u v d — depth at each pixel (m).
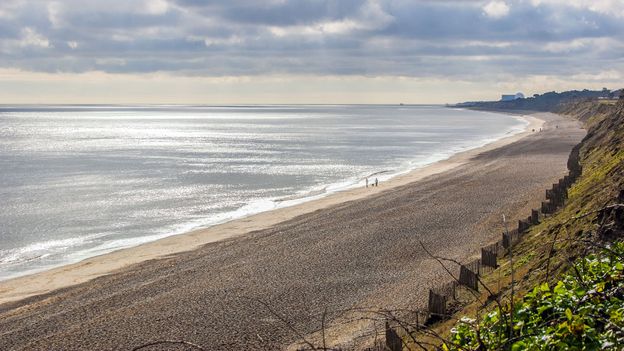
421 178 84.50
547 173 77.00
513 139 154.62
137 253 46.56
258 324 28.17
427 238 44.59
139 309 31.56
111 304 32.84
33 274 41.72
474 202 58.59
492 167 89.25
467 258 37.16
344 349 23.02
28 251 48.88
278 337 26.30
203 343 26.23
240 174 97.25
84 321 30.17
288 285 34.50
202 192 78.56
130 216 62.94
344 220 54.47
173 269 40.22
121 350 26.03
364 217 55.22
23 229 56.72
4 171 100.12
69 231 56.00
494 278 26.12
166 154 133.00
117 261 44.16
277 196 75.06
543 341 7.74
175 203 70.50
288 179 91.00
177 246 48.25
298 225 53.78
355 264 38.44
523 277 22.61
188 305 31.75
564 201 39.25
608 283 9.34
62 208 66.88
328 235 48.12
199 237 51.53
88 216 62.69
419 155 126.56
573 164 63.50
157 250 47.22
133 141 175.75
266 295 32.75
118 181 88.62
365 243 44.31
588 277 9.81
